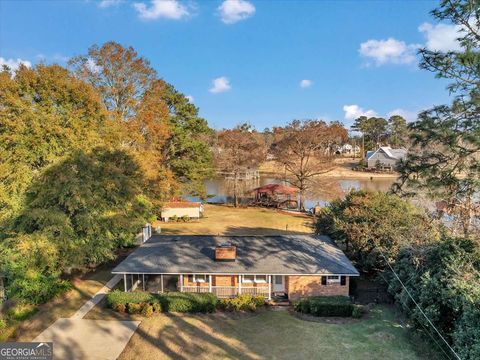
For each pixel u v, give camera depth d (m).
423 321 14.48
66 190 18.69
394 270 18.48
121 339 15.85
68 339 15.83
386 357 14.28
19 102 18.28
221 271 19.91
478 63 12.88
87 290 21.25
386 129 124.19
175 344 15.38
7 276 18.38
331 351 14.71
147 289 21.42
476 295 12.28
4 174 17.98
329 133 48.25
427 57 14.15
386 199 23.94
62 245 18.98
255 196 56.44
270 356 14.38
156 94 35.66
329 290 20.36
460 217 16.34
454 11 13.25
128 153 25.47
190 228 37.72
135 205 24.44
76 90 20.58
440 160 14.90
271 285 21.16
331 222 27.14
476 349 10.98
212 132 57.59
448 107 14.12
